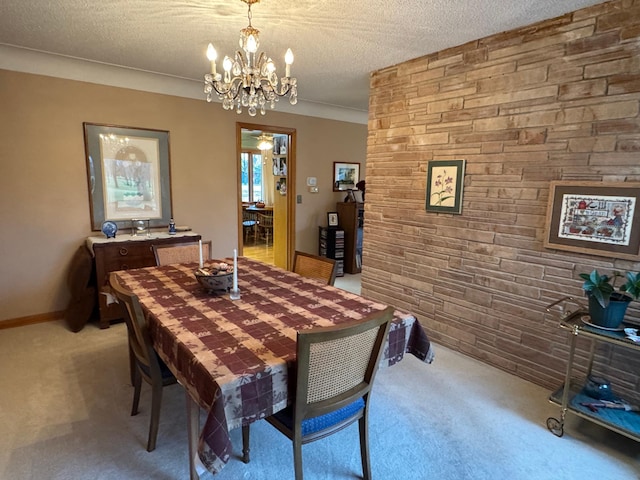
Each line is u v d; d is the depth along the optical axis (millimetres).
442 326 3016
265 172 8805
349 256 5312
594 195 2094
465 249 2797
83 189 3441
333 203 5418
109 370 2553
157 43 2738
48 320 3414
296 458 1372
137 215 3754
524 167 2404
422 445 1882
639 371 2057
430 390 2377
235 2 2070
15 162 3119
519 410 2184
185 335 1477
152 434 1791
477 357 2791
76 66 3232
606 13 1995
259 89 2131
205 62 3189
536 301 2422
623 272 2029
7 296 3221
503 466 1754
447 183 2846
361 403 1577
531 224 2402
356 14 2209
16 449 1791
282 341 1443
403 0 2020
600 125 2061
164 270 2518
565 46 2164
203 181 4133
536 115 2320
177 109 3859
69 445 1829
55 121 3240
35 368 2564
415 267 3184
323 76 3551
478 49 2582
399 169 3240
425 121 2986
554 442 1922
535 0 1988
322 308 1811
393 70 3203
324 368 1308
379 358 1479
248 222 7875
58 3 2102
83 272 3150
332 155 5273
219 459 1129
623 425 1825
